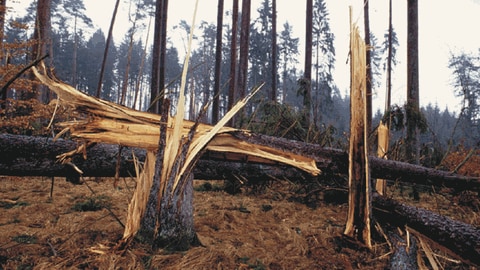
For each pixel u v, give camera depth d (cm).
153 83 1277
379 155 467
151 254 232
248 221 364
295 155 308
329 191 480
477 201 455
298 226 354
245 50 1300
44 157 283
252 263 244
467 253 224
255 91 297
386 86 1558
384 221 318
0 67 482
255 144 297
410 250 259
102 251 224
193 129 266
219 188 546
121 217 335
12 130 543
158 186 257
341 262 258
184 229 259
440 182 380
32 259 215
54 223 299
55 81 264
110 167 304
